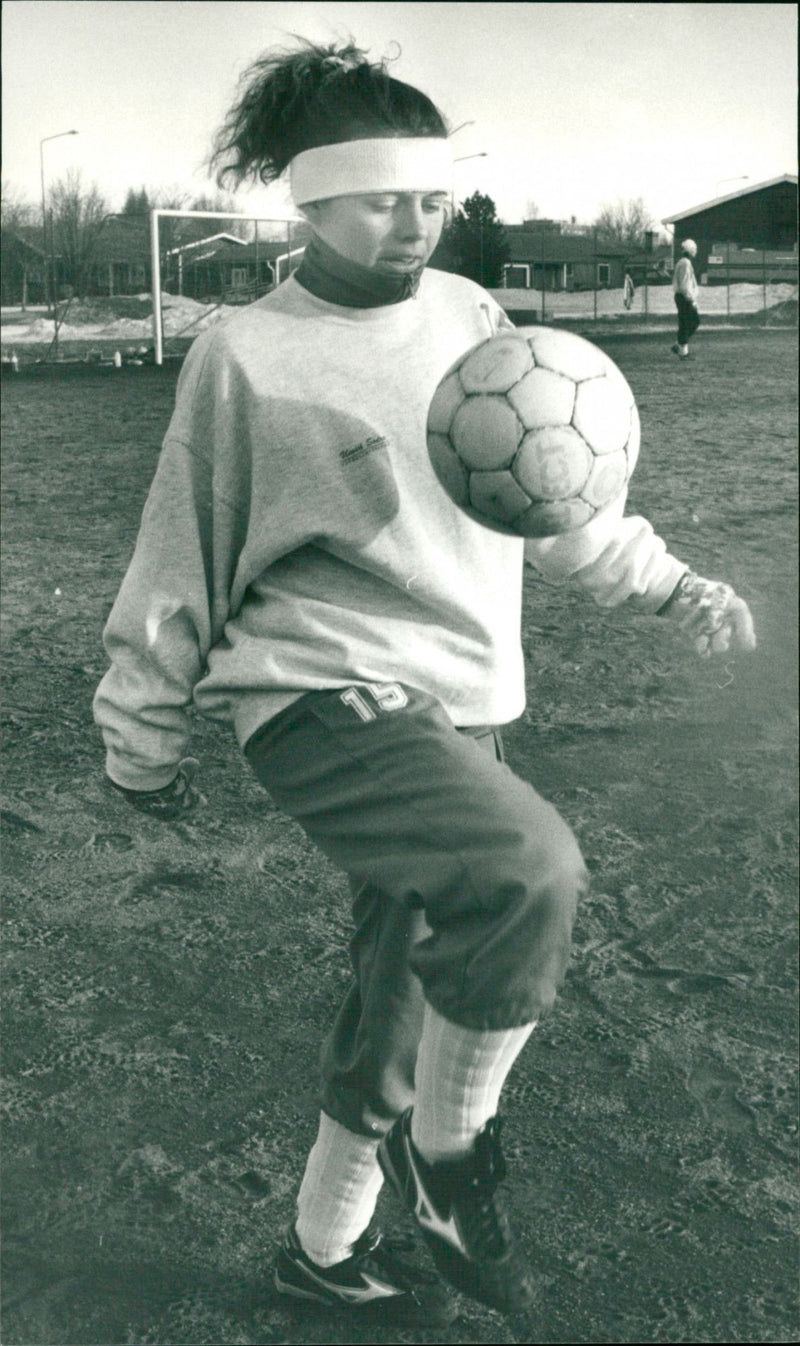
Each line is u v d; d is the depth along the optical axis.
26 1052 2.80
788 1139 2.63
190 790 2.06
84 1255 2.25
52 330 36.97
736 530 8.38
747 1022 3.05
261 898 3.55
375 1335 2.12
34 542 8.10
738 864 3.88
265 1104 2.66
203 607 1.92
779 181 48.41
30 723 4.83
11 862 3.70
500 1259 1.79
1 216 41.44
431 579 1.87
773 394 15.83
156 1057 2.80
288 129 1.87
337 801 1.79
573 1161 2.55
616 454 1.84
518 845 1.67
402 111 1.83
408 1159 1.83
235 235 32.69
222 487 1.88
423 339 1.90
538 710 5.17
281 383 1.83
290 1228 2.17
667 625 6.34
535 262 58.28
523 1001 1.66
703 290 42.81
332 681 1.84
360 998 2.05
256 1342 2.09
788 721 5.09
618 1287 2.23
